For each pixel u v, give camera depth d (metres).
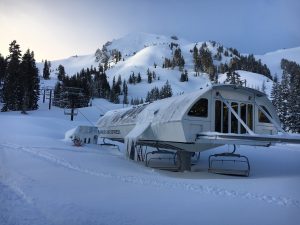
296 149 30.89
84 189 10.14
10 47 61.44
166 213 7.88
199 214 7.93
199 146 16.86
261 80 177.88
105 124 28.78
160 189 10.85
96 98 122.44
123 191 10.20
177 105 16.61
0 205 7.74
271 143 15.33
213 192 10.82
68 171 13.19
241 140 15.02
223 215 7.93
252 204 9.26
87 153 19.92
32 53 67.00
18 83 61.44
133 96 175.12
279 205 9.27
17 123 37.94
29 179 11.02
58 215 7.21
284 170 18.11
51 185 10.38
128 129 22.59
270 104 17.66
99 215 7.39
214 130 16.03
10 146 20.27
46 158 16.33
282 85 64.50
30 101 65.56
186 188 11.33
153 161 20.36
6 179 10.85
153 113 18.78
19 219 6.77
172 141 16.31
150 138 18.33
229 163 20.73
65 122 45.34
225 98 16.64
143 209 8.15
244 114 17.09
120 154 22.17
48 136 31.33
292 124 59.56
